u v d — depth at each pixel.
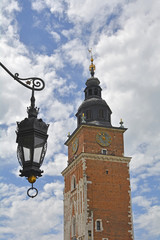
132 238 61.97
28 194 10.70
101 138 68.69
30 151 10.88
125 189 65.44
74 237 63.84
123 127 70.81
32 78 12.28
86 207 61.53
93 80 77.50
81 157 65.81
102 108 72.62
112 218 62.31
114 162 67.00
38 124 11.17
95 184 64.00
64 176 74.69
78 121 74.31
